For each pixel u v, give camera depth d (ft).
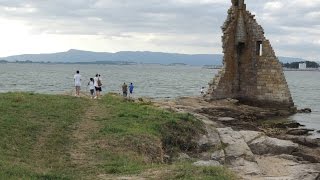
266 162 86.94
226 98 179.32
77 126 84.17
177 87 364.58
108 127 83.66
